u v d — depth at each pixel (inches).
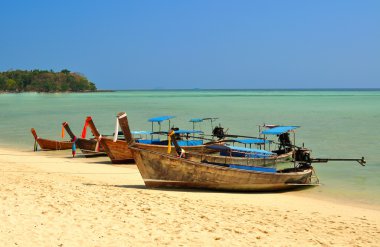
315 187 861.2
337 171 1024.9
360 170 1034.7
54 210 525.3
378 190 833.5
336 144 1488.7
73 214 516.1
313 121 2351.1
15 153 1320.1
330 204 722.8
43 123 2372.0
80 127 2150.6
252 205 675.4
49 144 1393.9
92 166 1070.4
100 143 1147.3
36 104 4822.8
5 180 726.5
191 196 717.3
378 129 1937.7
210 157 900.6
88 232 459.2
